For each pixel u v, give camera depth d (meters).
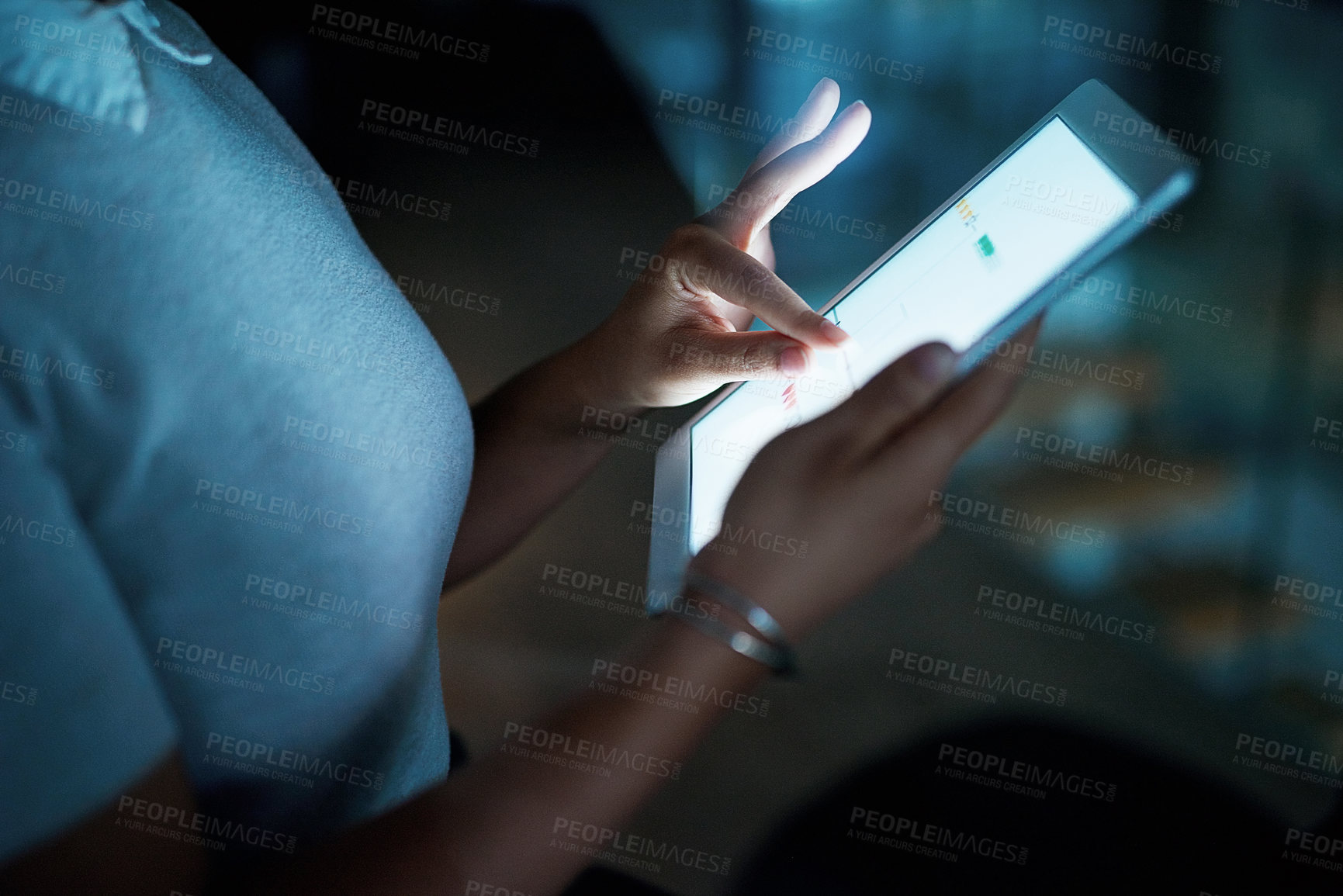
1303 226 1.67
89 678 0.36
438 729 0.60
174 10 0.62
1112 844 0.95
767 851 0.92
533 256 1.84
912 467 0.51
